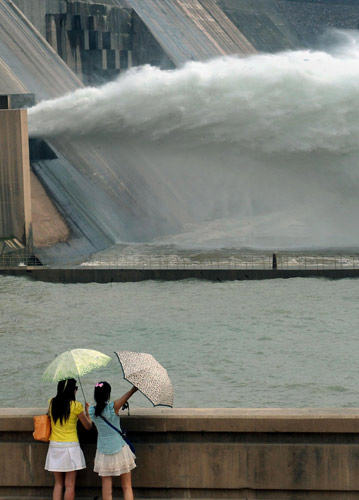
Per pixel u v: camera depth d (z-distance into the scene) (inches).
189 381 2839.6
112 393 2716.5
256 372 2930.6
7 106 5123.0
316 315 3727.9
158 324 3602.4
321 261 4985.2
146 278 4554.6
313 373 2910.9
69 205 5821.9
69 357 1311.5
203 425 1337.4
